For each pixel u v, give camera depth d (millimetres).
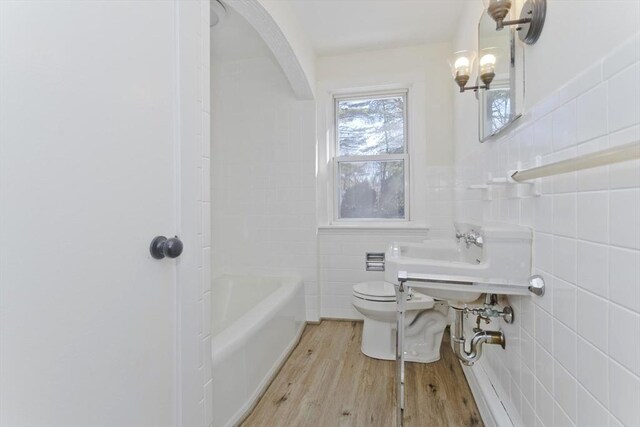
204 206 1068
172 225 909
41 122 581
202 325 1045
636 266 617
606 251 704
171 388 902
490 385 1477
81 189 655
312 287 2658
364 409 1548
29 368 563
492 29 1418
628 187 639
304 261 2674
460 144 2236
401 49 2594
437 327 2000
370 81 2637
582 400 790
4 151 526
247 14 1719
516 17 1184
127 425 760
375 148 2785
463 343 1363
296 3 2014
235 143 2773
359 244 2678
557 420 913
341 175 2834
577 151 808
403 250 1821
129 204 771
